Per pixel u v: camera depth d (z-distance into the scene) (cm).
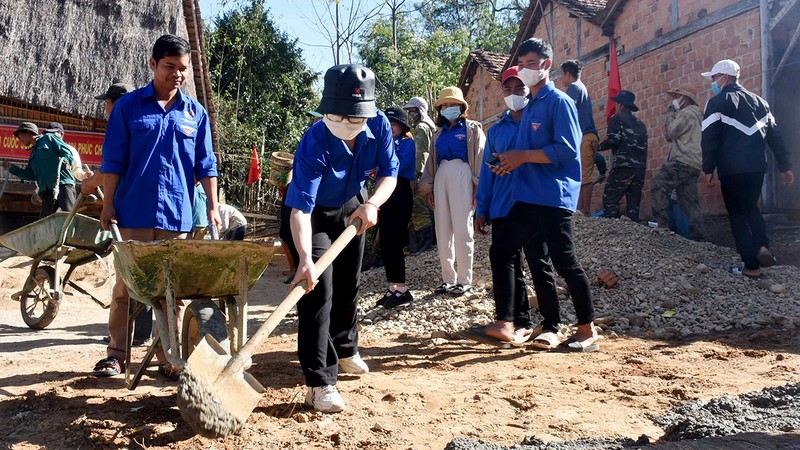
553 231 537
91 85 1356
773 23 1075
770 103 1083
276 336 659
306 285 368
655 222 1031
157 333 403
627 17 1460
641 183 1053
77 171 819
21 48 1318
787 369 471
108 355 488
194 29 1648
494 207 562
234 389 333
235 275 398
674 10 1312
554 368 498
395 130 750
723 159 756
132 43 1413
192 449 334
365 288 891
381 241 748
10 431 369
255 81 3069
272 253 397
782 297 698
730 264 798
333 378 400
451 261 778
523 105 569
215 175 491
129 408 401
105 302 913
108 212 459
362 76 386
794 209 1071
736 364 496
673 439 319
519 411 393
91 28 1386
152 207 457
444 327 671
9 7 1321
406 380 469
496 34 3591
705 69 1237
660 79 1356
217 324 388
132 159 457
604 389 434
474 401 412
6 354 573
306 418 378
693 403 386
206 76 1827
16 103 1418
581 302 551
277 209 2445
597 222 930
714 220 1153
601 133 1563
